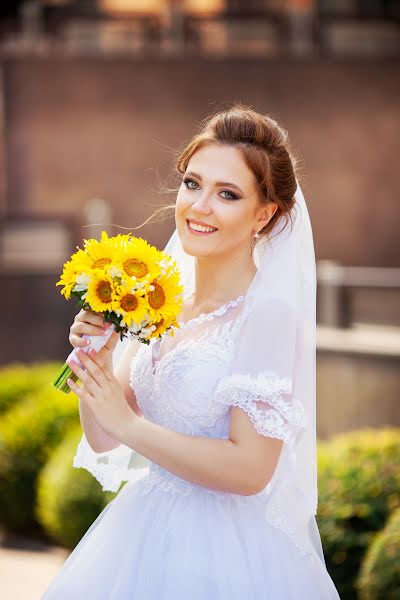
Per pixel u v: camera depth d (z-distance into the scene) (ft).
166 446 8.55
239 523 9.15
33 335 49.01
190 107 60.08
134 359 9.80
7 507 23.38
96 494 20.68
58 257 58.54
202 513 9.15
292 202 9.47
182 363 8.98
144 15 72.08
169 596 8.84
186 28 72.18
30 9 72.49
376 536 15.51
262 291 9.00
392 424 36.17
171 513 9.20
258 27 72.59
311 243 9.73
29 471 23.25
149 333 8.63
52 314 49.01
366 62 60.23
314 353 9.34
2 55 59.52
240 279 9.52
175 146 60.08
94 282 8.55
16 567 21.02
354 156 60.59
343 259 61.11
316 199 60.90
